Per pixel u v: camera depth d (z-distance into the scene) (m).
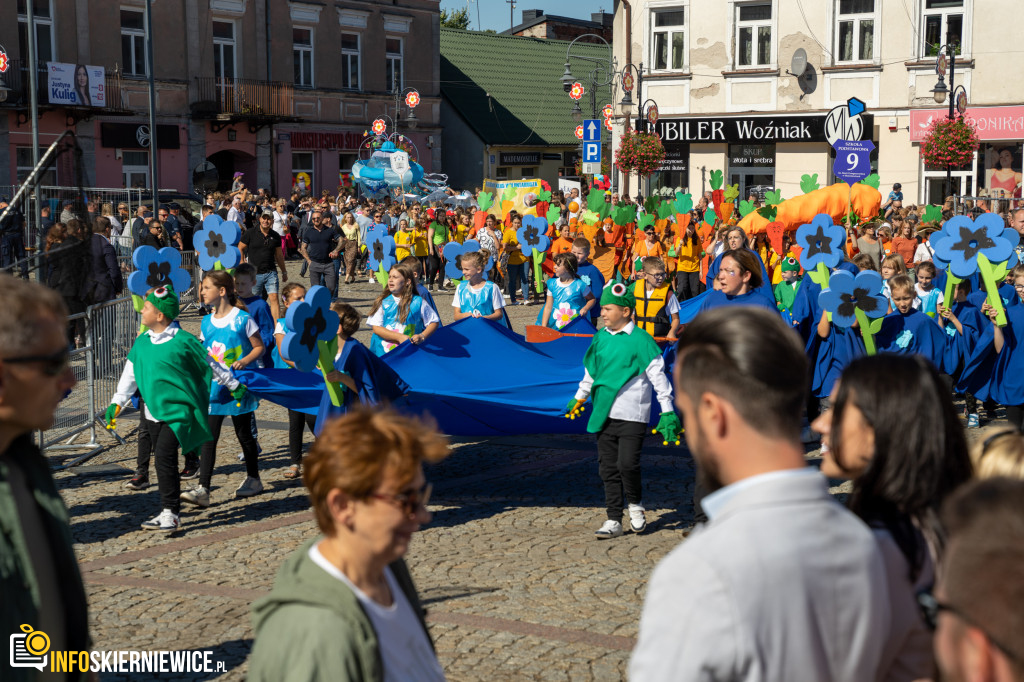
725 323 2.11
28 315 2.37
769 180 29.72
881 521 2.48
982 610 1.36
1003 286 9.66
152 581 6.38
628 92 28.44
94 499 8.45
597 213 18.78
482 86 47.56
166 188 34.16
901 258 10.02
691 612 1.89
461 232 23.81
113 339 11.09
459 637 5.40
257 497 8.40
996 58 26.31
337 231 20.06
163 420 7.25
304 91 37.84
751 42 29.52
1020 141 26.45
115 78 32.44
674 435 6.95
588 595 6.02
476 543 7.09
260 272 16.75
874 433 2.55
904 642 2.22
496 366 8.54
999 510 1.42
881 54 27.66
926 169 27.55
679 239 16.94
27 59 30.73
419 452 2.28
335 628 2.10
